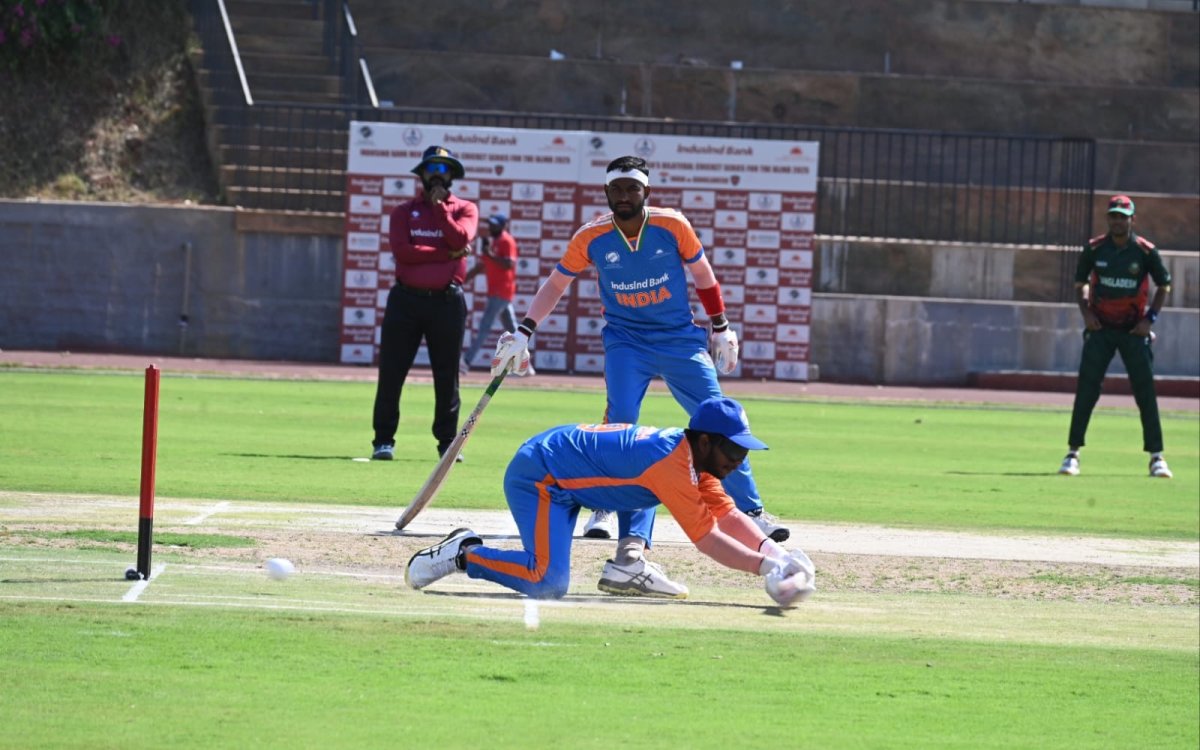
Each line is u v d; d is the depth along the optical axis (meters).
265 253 98.44
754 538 26.69
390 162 95.94
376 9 116.69
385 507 37.38
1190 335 102.69
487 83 114.44
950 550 34.81
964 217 109.06
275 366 92.62
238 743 17.73
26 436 49.09
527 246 97.00
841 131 104.81
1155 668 24.11
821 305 101.44
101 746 17.45
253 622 23.56
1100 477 52.88
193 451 47.69
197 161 106.56
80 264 97.06
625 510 26.53
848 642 24.55
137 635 22.44
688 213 97.56
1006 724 20.39
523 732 18.72
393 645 22.62
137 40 109.94
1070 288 105.88
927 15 121.94
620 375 33.50
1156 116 120.62
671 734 18.95
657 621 25.23
